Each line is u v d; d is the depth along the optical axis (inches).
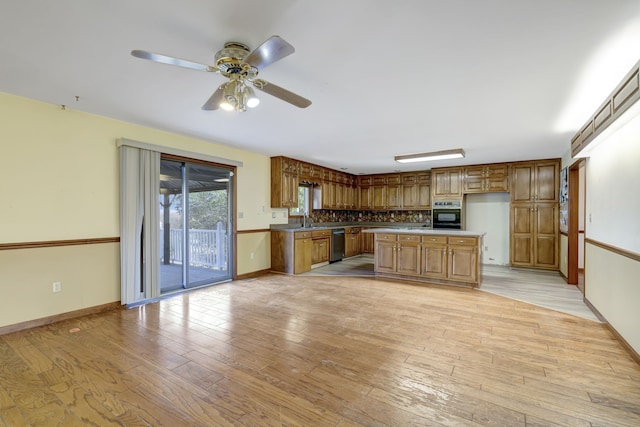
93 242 139.7
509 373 88.4
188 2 64.0
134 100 120.9
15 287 118.9
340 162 263.4
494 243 272.1
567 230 203.3
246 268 218.1
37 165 123.8
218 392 79.4
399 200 314.7
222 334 116.1
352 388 81.3
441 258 197.0
